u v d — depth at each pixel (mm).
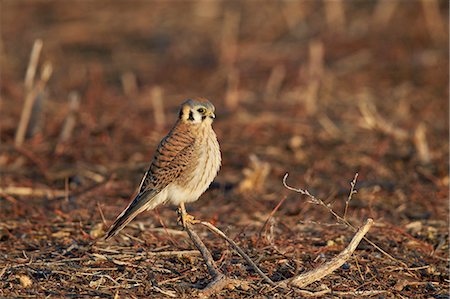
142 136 15961
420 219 11836
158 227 11219
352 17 23328
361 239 10094
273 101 18078
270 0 24875
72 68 20953
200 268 9633
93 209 11977
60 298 8766
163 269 9555
